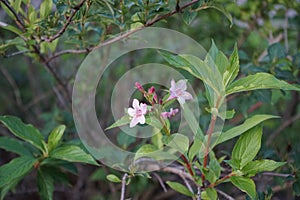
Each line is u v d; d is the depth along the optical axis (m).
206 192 0.77
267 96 0.95
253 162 0.75
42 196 0.91
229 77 0.73
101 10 0.83
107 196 1.23
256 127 0.75
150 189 1.21
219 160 0.89
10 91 1.43
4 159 1.35
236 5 1.11
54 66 1.15
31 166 0.87
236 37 1.17
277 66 1.00
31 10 0.89
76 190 1.26
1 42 0.90
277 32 1.18
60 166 0.93
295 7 1.08
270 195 0.84
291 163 0.91
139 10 0.81
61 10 0.79
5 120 0.87
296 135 1.26
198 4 0.81
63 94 1.20
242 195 1.08
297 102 1.25
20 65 1.42
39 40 0.87
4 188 0.91
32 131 0.89
